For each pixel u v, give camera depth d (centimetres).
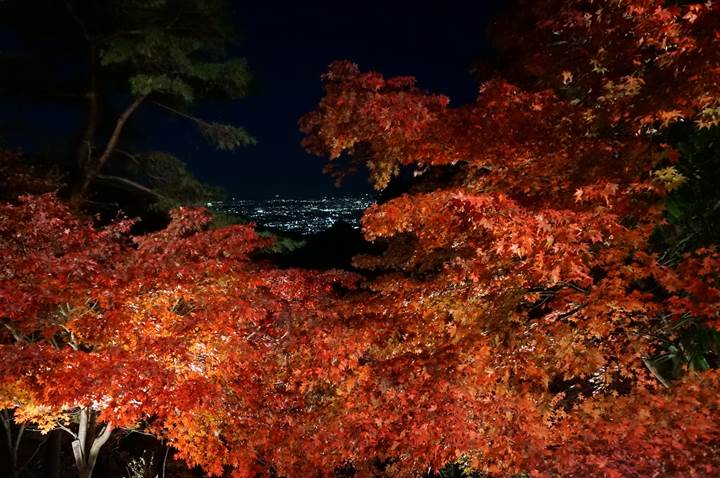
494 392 736
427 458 686
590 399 711
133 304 826
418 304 833
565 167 723
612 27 700
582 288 809
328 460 773
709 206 824
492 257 748
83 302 831
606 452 584
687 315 798
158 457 1434
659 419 614
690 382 660
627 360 754
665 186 659
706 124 695
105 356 753
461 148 753
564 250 595
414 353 784
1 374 684
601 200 648
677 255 852
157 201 1825
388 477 845
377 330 826
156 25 1666
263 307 873
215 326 816
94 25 1680
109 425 1041
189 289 862
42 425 955
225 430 872
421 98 788
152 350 764
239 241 968
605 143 720
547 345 733
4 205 914
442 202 749
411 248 1042
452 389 704
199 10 1672
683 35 636
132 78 1581
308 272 1003
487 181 793
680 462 544
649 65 754
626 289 860
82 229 926
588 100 786
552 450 654
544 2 826
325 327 846
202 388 762
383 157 821
